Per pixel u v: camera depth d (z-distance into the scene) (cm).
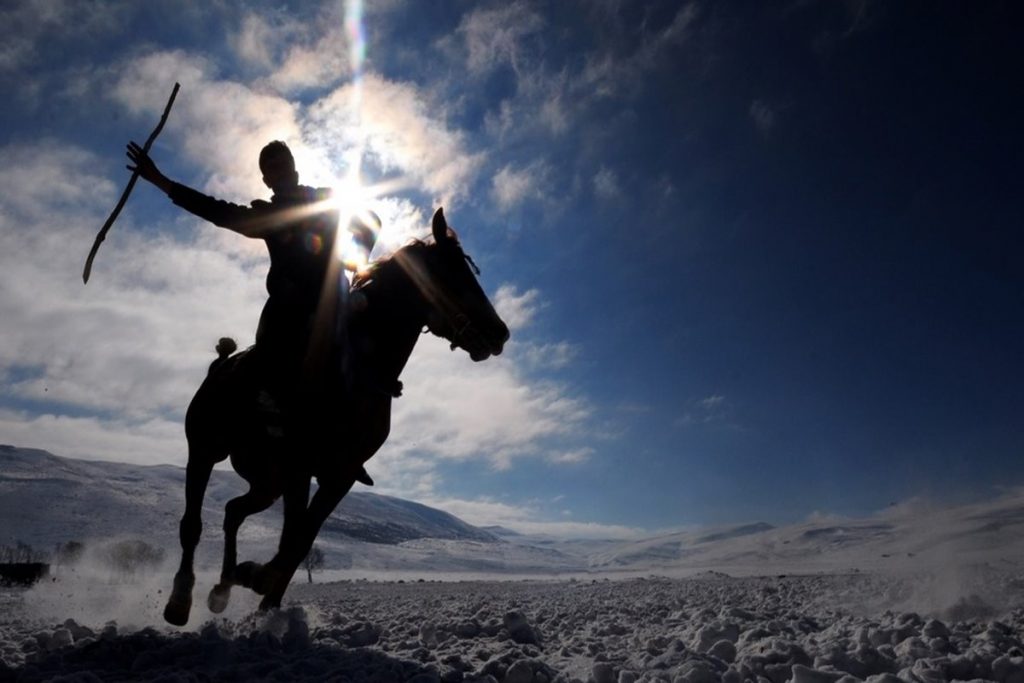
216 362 566
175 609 490
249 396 503
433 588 2356
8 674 395
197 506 521
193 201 503
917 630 536
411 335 547
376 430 529
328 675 382
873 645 509
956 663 412
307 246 502
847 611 839
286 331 491
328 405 498
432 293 544
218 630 476
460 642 528
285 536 537
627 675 403
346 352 500
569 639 596
